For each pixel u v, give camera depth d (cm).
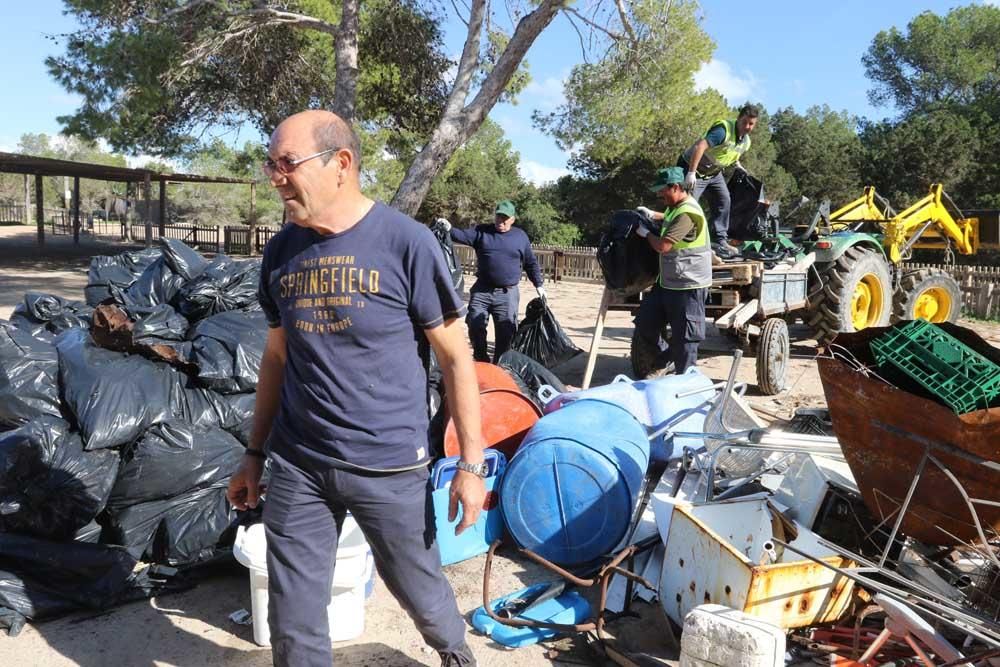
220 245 2973
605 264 614
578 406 395
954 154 3250
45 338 467
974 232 1138
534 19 870
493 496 389
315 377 225
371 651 303
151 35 1170
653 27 1132
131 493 352
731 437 372
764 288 709
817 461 366
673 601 313
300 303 224
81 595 328
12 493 335
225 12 1130
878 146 3569
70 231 3816
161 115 1681
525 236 700
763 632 244
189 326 454
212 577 360
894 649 290
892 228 1009
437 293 228
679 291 578
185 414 385
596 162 3528
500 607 330
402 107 1875
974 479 283
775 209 789
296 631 231
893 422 295
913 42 4653
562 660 298
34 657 295
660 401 465
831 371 307
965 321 1418
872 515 326
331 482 228
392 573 244
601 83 1205
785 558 316
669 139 2625
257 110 1795
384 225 225
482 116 896
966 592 301
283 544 232
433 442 415
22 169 2308
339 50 1018
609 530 359
